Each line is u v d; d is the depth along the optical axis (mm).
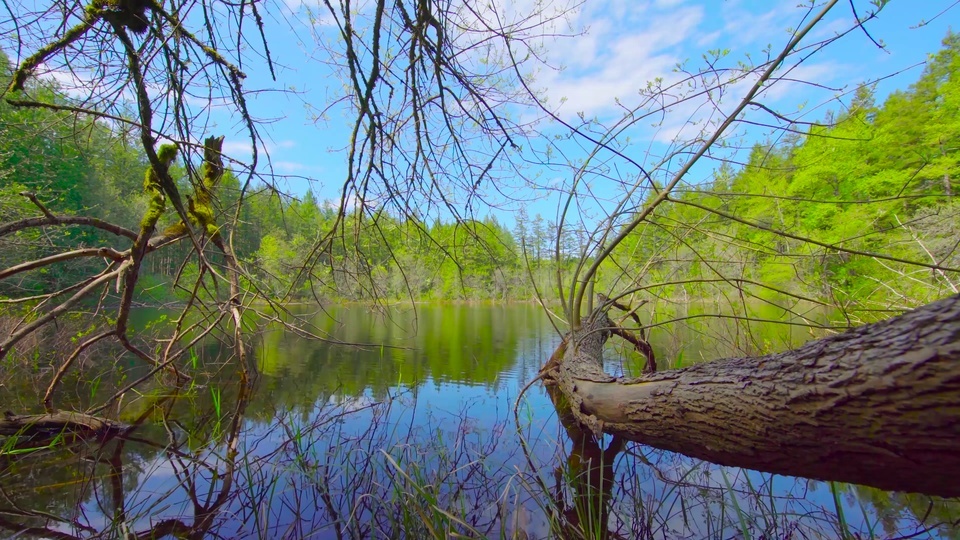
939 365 1005
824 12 1671
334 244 3406
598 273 4676
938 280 3715
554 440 2977
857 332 1286
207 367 5430
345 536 1817
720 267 4559
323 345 7344
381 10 2004
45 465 2568
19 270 2633
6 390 4160
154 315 11625
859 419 1183
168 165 3051
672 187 2453
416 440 2957
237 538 1801
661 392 2018
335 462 2592
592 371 2934
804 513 1957
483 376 4980
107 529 1881
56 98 2803
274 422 3406
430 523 1698
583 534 1774
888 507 1985
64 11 2053
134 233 3166
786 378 1403
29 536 1821
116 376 4855
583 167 2779
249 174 2676
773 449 1484
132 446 2895
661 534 1833
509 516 1964
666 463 2609
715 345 5703
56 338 4891
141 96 2240
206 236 3504
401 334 8969
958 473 1051
